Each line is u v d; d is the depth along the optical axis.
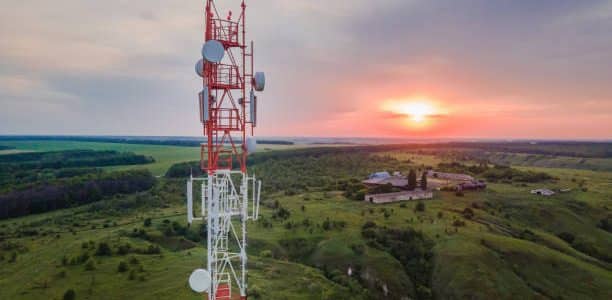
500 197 124.06
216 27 24.48
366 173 176.75
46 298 49.00
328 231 82.31
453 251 72.69
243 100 24.72
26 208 106.44
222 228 26.09
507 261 72.19
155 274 54.91
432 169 193.25
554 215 108.56
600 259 87.94
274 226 85.75
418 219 92.62
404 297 62.91
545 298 62.59
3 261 66.50
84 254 62.00
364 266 67.56
